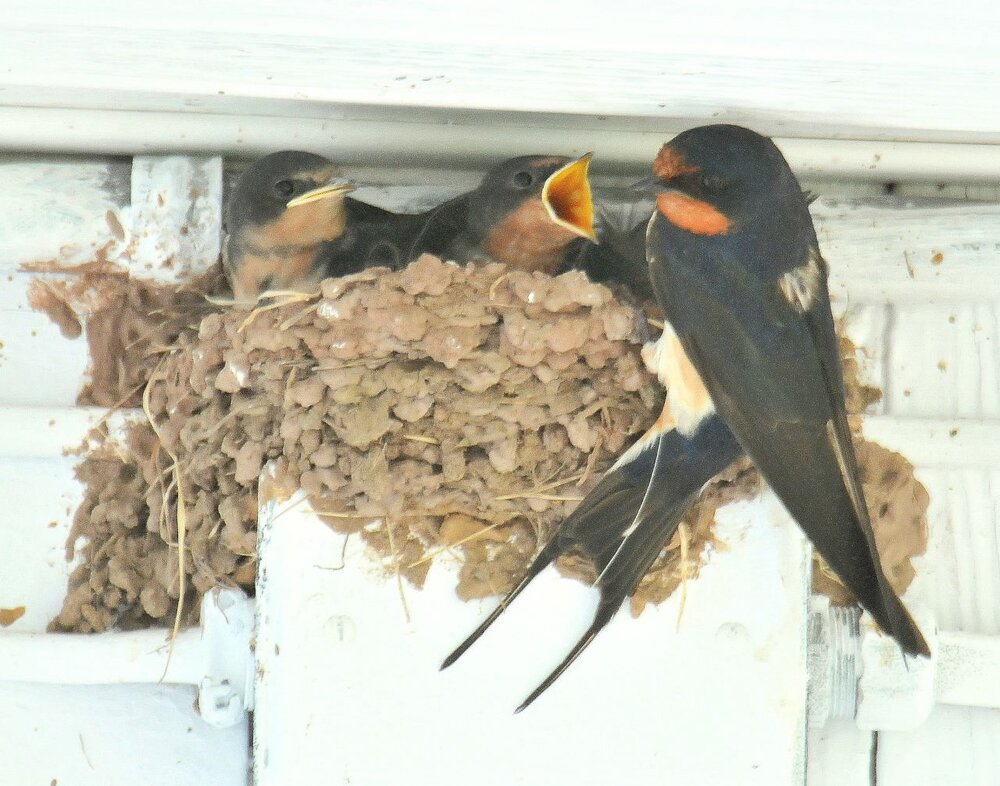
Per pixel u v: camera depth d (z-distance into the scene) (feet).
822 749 21.43
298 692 18.79
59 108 20.86
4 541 21.91
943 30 16.35
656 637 19.42
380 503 19.25
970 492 22.31
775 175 20.17
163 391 21.67
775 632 19.52
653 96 19.02
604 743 19.03
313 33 16.88
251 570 20.61
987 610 21.85
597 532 19.45
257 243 22.17
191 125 21.34
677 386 20.06
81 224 21.95
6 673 20.71
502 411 19.81
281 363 20.01
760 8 15.94
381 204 23.36
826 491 18.92
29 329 22.70
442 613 19.17
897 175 22.84
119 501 22.03
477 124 21.27
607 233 23.22
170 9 16.35
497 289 20.04
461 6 16.07
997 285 22.93
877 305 23.18
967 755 21.48
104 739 20.94
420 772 18.74
